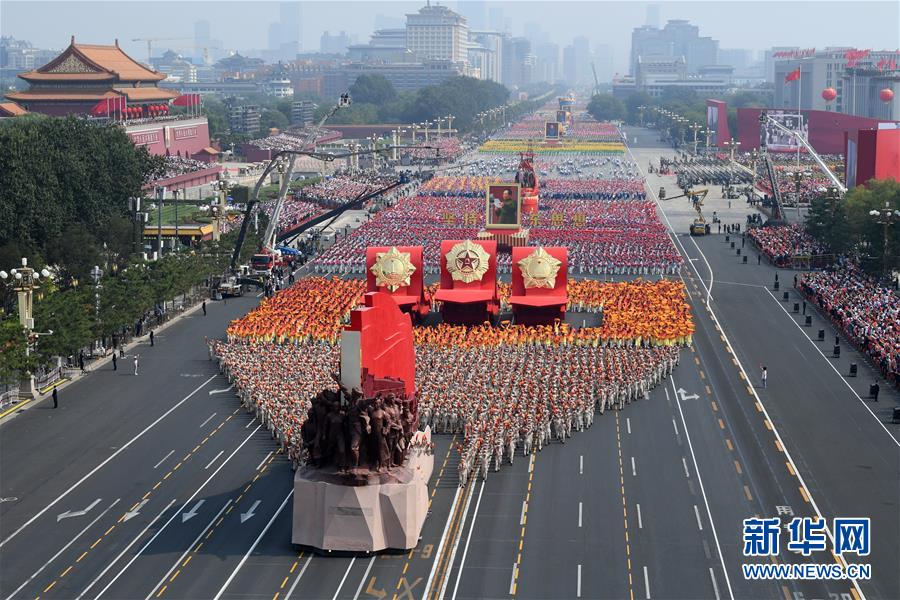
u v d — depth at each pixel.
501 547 100.38
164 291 193.00
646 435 132.38
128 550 99.88
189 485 115.75
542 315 186.38
